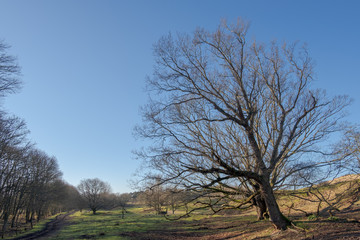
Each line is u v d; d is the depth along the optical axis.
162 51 16.45
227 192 20.02
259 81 17.19
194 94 16.78
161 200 17.70
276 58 17.47
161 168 15.37
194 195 18.20
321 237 12.70
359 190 19.34
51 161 65.56
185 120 15.92
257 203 24.23
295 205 32.19
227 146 19.61
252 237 17.58
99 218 75.31
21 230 48.38
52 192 73.81
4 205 45.47
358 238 11.37
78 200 112.62
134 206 124.00
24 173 48.03
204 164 18.00
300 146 18.69
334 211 22.05
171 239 24.98
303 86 17.03
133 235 30.17
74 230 44.47
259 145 20.59
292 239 13.69
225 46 16.56
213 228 30.11
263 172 15.52
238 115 15.91
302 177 16.83
